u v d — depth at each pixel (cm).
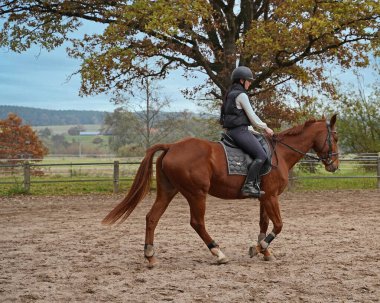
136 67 2094
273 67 1991
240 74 770
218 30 2114
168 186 753
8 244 940
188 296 584
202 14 1738
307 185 2233
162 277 675
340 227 1105
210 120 2686
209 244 753
